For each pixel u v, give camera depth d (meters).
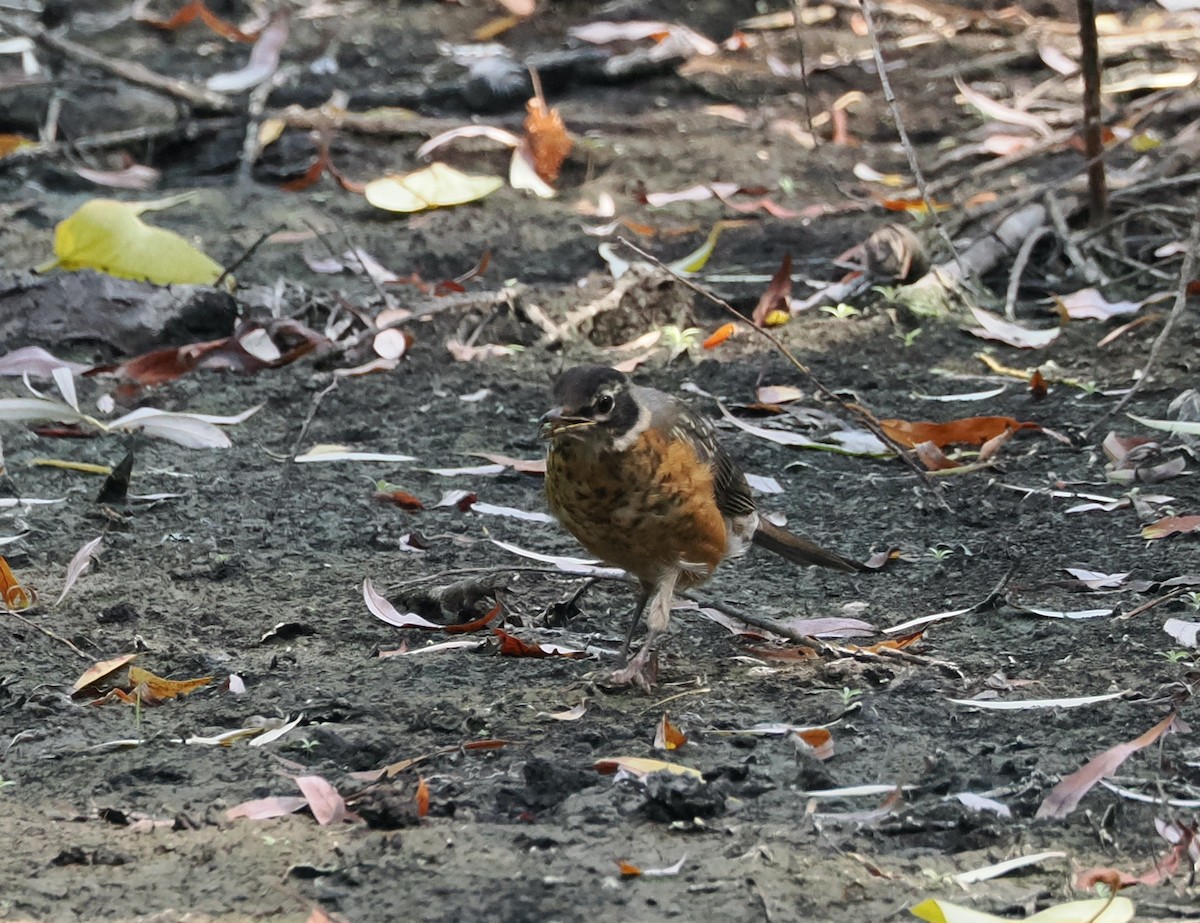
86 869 6.50
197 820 6.89
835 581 9.91
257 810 6.95
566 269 16.11
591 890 6.25
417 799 6.88
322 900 6.23
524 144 18.86
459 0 25.61
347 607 9.43
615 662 8.75
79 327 14.03
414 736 7.73
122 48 23.61
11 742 7.70
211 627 9.14
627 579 9.20
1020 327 14.30
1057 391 13.11
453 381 13.45
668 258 16.41
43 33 19.64
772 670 8.62
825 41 23.16
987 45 22.53
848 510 11.09
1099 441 12.06
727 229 17.19
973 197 16.72
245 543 10.38
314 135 19.56
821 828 6.74
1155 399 12.79
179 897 6.27
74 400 12.06
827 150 19.69
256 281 15.53
